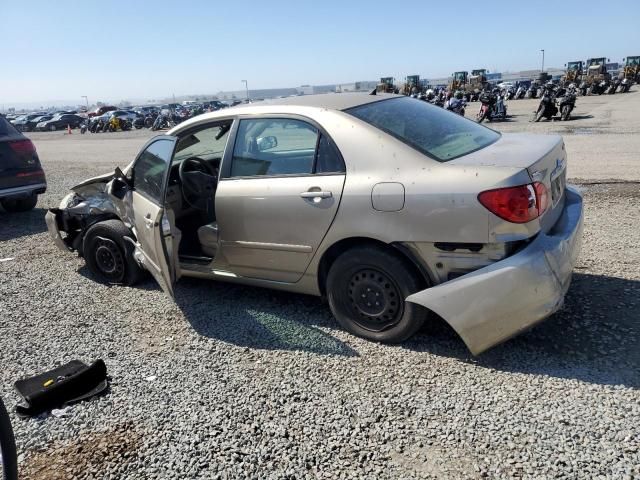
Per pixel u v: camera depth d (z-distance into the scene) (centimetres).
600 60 4459
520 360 322
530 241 301
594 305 379
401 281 331
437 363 327
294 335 379
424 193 309
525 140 367
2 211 922
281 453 261
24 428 297
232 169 401
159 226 369
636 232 534
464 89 4100
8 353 386
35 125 5062
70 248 574
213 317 422
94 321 432
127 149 2009
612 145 1145
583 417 267
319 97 401
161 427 288
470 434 262
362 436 268
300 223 361
